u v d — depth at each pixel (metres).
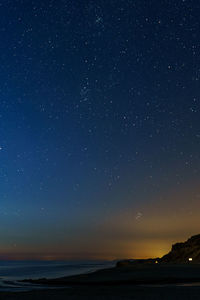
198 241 85.75
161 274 40.12
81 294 24.14
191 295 22.36
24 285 41.06
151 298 21.33
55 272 92.12
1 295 24.55
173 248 88.56
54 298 22.19
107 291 25.83
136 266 56.75
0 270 118.69
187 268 47.00
